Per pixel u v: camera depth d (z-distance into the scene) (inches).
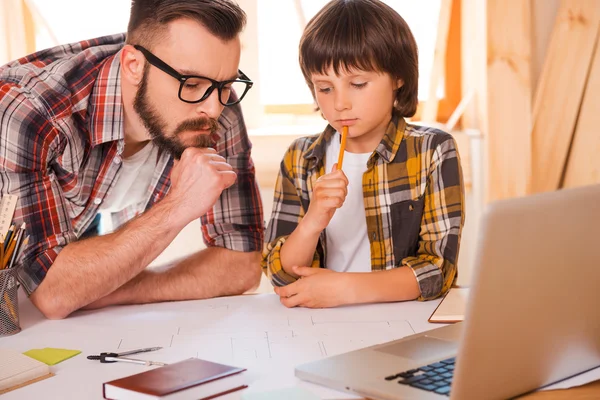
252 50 98.3
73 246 53.3
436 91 101.0
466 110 102.5
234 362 39.6
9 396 35.9
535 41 98.0
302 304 50.4
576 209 31.4
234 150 64.6
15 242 47.2
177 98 54.1
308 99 103.0
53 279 51.3
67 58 58.0
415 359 36.9
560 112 97.1
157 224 53.7
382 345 39.5
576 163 98.1
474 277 29.1
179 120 54.9
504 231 29.0
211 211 63.5
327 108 55.2
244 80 57.9
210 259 61.4
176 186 54.7
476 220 100.7
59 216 54.4
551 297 31.6
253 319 48.0
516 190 97.7
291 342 42.8
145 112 55.6
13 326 47.0
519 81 95.8
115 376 38.2
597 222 32.3
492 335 30.3
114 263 52.5
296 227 58.0
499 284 29.5
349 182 59.5
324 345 42.1
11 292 46.8
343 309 49.8
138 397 32.8
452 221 55.2
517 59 95.3
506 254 29.4
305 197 59.7
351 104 53.9
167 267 60.0
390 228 57.7
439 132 57.8
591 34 95.6
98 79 56.6
